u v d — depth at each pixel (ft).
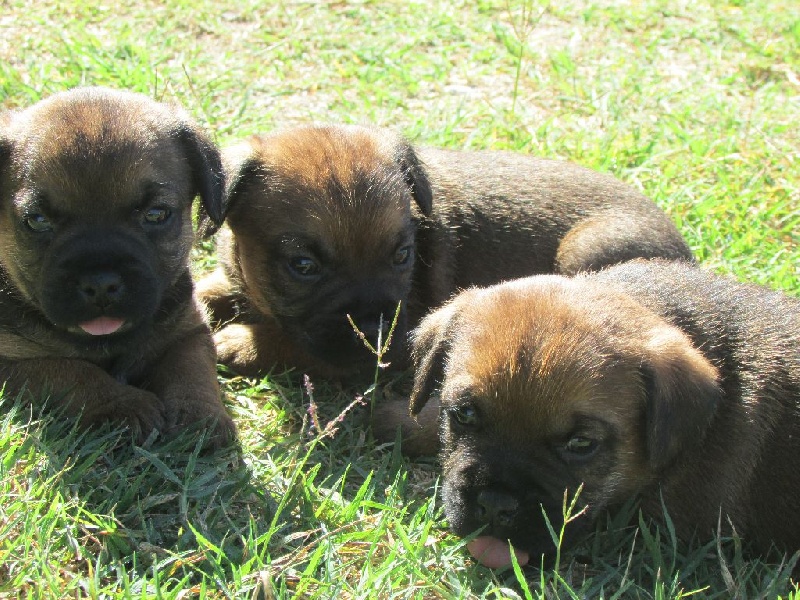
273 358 2.80
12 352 2.53
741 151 3.49
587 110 3.67
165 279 2.56
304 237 2.73
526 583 2.22
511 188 3.06
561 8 4.25
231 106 3.47
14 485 2.28
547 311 2.33
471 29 4.02
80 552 2.20
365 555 2.28
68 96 2.60
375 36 3.90
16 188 2.46
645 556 2.36
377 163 2.81
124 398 2.51
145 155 2.50
